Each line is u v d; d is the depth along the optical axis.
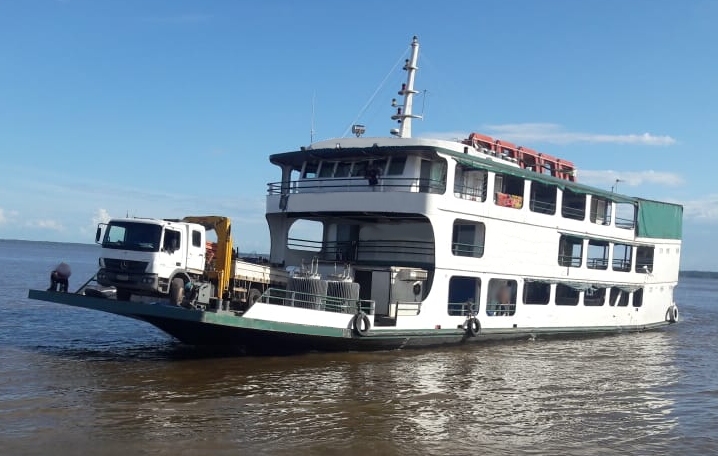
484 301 23.09
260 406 14.30
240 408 14.08
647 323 32.19
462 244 22.11
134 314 17.30
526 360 21.73
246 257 23.17
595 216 29.14
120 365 17.81
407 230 23.89
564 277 26.50
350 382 16.81
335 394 15.59
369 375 17.72
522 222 24.28
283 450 11.77
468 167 22.77
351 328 19.47
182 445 11.73
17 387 15.06
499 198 23.45
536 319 25.47
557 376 19.52
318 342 19.19
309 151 23.17
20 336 23.05
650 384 19.20
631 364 22.47
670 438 13.82
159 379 16.23
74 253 188.75
